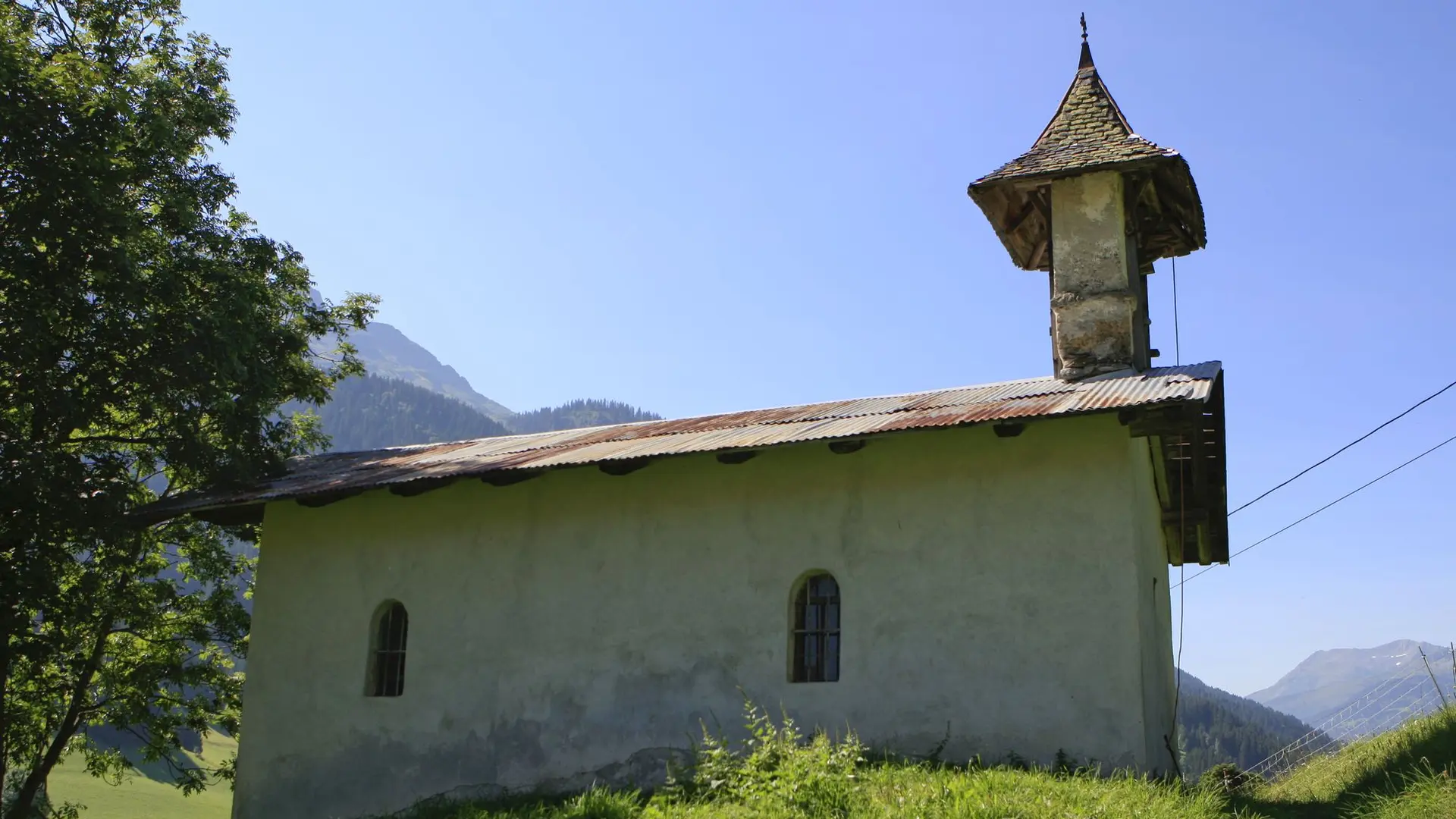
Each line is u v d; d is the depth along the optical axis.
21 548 15.13
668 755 13.31
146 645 19.52
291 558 16.20
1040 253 17.12
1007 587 12.27
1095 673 11.67
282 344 18.25
